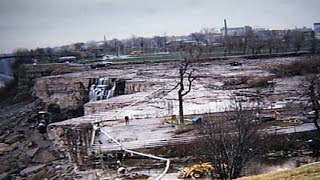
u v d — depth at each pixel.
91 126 72.56
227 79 120.81
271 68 138.62
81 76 142.50
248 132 44.47
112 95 122.94
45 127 90.31
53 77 145.00
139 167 52.91
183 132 63.31
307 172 28.20
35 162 70.81
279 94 93.38
